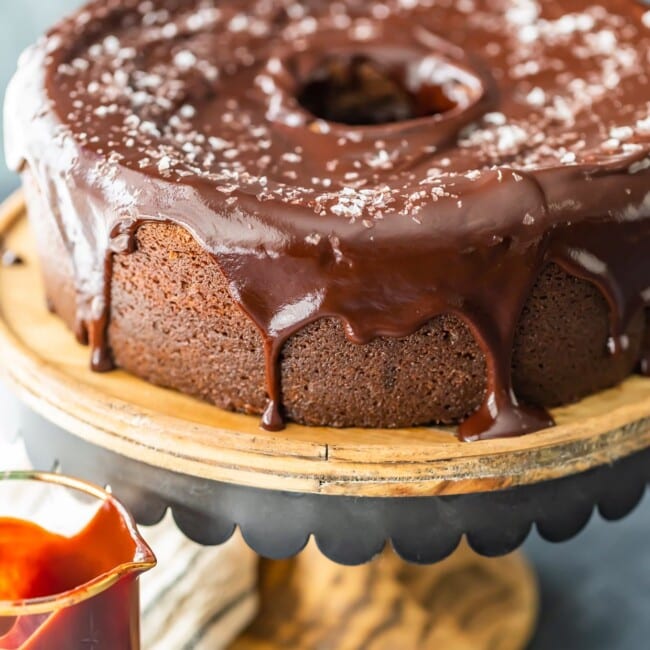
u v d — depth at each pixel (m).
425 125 0.77
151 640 0.81
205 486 0.74
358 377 0.74
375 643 0.85
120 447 0.74
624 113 0.78
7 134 0.79
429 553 0.74
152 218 0.73
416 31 0.85
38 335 0.78
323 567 0.88
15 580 0.71
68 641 0.69
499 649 0.85
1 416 0.79
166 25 0.84
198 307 0.74
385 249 0.72
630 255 0.74
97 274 0.76
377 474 0.73
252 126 0.78
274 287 0.73
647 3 0.87
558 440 0.73
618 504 0.75
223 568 0.84
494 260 0.72
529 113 0.79
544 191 0.73
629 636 0.86
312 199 0.72
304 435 0.74
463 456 0.73
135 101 0.78
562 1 0.87
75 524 0.72
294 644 0.85
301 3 0.87
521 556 0.90
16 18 1.04
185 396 0.76
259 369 0.74
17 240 0.84
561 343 0.75
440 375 0.74
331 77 0.83
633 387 0.77
